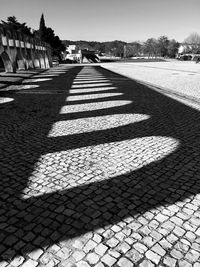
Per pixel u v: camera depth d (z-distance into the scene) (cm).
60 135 670
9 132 694
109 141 628
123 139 643
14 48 2494
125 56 13600
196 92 1434
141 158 530
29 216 348
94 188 416
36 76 2370
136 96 1273
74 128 732
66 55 10806
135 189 414
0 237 310
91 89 1507
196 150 577
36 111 941
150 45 12812
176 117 870
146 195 398
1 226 329
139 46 13962
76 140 632
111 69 3906
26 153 552
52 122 795
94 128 733
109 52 15700
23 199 386
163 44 12544
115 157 534
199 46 12269
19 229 324
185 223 337
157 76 2547
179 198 391
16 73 2420
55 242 303
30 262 276
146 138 652
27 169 479
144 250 293
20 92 1370
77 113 916
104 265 273
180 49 13012
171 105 1067
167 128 741
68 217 346
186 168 489
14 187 418
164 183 434
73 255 285
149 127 748
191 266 274
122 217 347
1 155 541
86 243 301
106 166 493
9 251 290
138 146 596
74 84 1748
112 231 321
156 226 330
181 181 441
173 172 472
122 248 295
